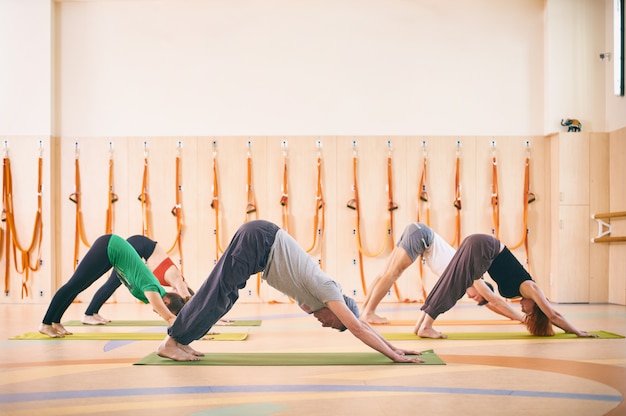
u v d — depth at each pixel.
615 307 9.52
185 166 10.61
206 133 10.64
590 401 3.59
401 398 3.65
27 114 10.51
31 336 6.42
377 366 4.67
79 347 5.73
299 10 10.66
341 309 4.62
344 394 3.76
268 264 4.61
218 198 10.59
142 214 10.58
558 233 10.25
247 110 10.64
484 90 10.62
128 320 7.89
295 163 10.59
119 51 10.68
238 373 4.43
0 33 10.52
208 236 10.56
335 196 10.58
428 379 4.21
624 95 9.76
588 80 10.39
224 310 4.80
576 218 10.23
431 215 10.57
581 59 10.40
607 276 10.21
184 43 10.67
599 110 10.38
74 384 4.09
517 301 10.41
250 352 5.37
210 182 10.59
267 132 10.62
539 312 6.23
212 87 10.66
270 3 10.67
